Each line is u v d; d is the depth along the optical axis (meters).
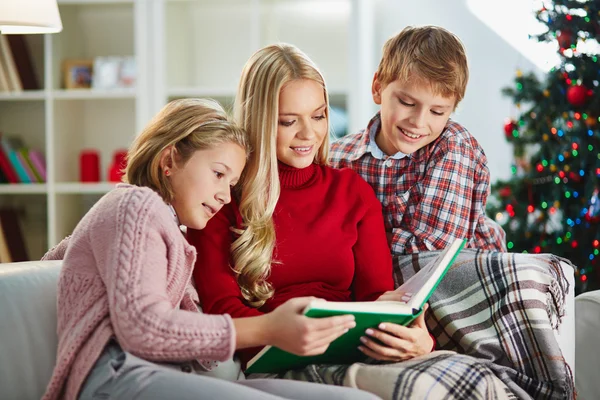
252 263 1.54
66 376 1.24
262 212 1.57
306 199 1.67
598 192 2.95
